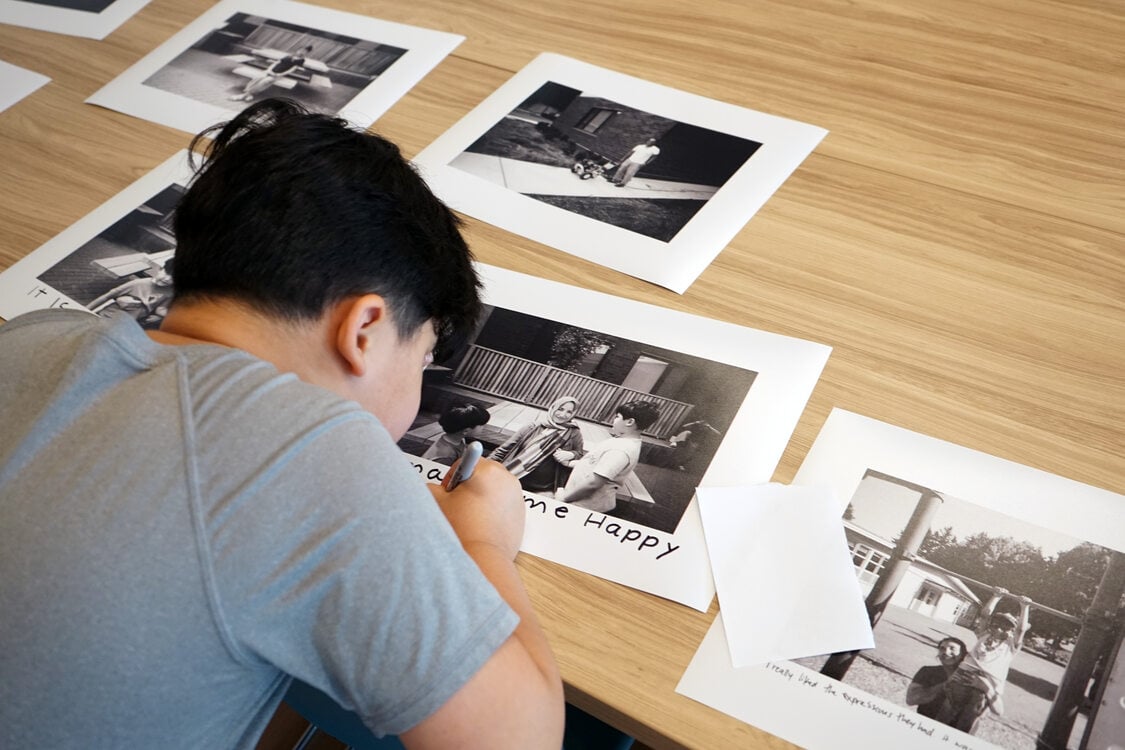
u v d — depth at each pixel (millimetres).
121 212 1056
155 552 539
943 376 825
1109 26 1112
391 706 552
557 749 600
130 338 604
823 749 636
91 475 556
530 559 745
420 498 572
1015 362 831
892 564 712
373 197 628
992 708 642
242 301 625
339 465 558
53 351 619
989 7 1156
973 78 1076
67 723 541
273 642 553
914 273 905
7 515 555
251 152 634
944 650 668
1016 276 895
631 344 871
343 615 544
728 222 964
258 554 541
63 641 534
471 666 551
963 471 757
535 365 865
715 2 1212
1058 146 1001
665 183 1009
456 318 705
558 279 934
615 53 1163
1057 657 657
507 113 1106
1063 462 760
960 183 977
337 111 1137
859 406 808
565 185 1019
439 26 1236
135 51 1266
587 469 790
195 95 1186
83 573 537
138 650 536
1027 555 706
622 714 664
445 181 1039
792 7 1190
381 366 658
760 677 669
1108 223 930
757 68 1119
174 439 562
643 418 817
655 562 732
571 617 712
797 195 981
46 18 1334
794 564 718
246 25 1283
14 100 1213
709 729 650
